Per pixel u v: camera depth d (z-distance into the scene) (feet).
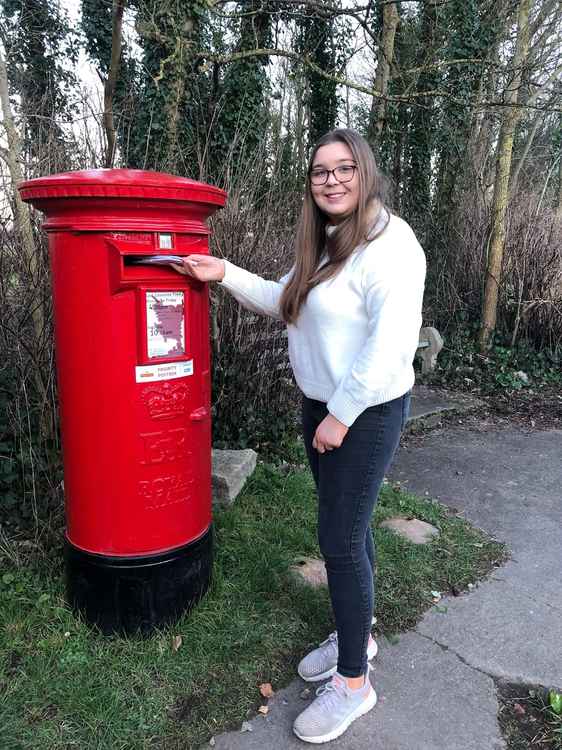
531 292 22.65
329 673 6.93
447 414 18.45
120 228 5.99
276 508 10.83
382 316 5.21
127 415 6.52
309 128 29.86
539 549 10.49
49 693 6.43
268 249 12.85
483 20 24.56
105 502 6.81
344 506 5.87
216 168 17.57
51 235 6.50
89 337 6.37
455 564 9.70
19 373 9.32
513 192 26.02
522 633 8.12
